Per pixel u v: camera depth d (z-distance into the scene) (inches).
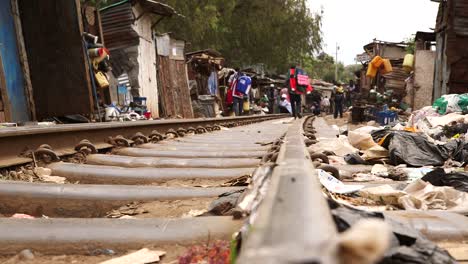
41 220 85.4
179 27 1141.1
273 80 1673.2
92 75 451.8
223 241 74.6
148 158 191.2
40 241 79.4
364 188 128.8
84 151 200.4
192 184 151.6
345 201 117.1
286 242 22.0
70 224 83.7
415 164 204.8
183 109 874.8
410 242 57.9
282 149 113.0
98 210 117.3
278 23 1547.7
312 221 26.9
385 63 1007.0
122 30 658.2
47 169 160.9
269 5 1514.5
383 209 111.3
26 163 167.3
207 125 486.6
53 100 420.2
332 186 126.1
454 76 606.9
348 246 19.7
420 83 750.5
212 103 982.4
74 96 418.6
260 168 78.9
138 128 306.7
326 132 404.2
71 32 410.6
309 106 1723.7
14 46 394.6
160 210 110.8
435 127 374.0
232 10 1407.5
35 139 184.5
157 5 683.4
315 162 142.3
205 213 103.3
